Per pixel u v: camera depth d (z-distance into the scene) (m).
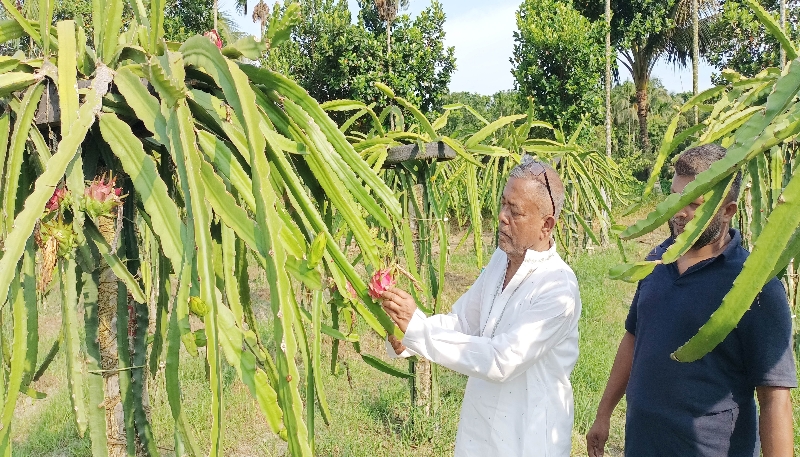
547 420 1.53
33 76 1.05
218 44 1.28
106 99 1.12
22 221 0.91
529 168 1.59
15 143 1.01
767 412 1.41
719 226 1.49
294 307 1.07
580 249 9.29
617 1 12.50
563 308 1.50
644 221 0.88
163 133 1.01
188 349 0.96
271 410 0.95
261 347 1.12
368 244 1.22
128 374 1.26
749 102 1.56
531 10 9.84
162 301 1.33
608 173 6.30
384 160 2.52
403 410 3.66
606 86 11.09
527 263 1.58
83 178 1.10
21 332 1.04
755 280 0.78
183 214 1.46
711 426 1.50
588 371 4.21
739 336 1.45
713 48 14.24
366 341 5.04
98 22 1.17
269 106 1.19
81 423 1.07
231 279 1.06
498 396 1.56
